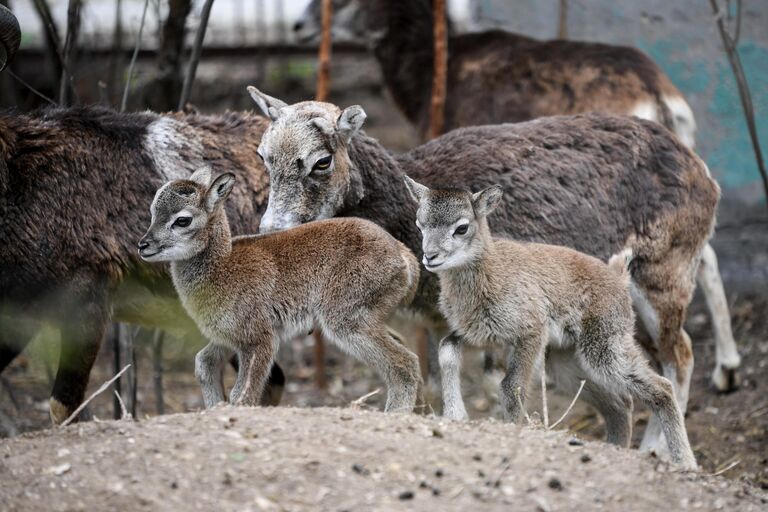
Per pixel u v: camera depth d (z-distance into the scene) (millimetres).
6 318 13352
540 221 14523
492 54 20375
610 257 14945
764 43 22531
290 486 9078
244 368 11984
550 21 24672
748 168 22766
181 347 20531
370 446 9742
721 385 18484
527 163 14719
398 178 14258
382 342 12055
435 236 11828
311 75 29953
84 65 24359
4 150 12688
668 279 15328
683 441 12555
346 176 13664
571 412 17656
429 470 9430
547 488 9344
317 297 12062
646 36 23516
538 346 12211
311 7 23844
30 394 19016
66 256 12836
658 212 15172
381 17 22188
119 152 13352
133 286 13461
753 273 22109
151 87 22141
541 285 12273
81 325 13039
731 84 22641
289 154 13250
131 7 28250
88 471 9359
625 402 13180
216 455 9492
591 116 15602
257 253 12070
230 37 31484
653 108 18000
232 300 11914
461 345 12500
